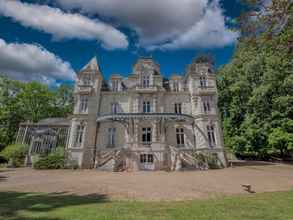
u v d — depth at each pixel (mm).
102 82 29594
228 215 5785
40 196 8875
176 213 6000
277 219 5426
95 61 29625
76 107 26422
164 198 8664
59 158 23828
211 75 28203
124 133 26547
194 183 12594
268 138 25109
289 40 10086
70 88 48625
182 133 26672
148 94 27375
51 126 28922
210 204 7195
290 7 9375
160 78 28484
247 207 6676
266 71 27266
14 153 25938
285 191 9703
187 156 23000
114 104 27828
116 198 8602
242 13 10977
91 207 6699
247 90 29625
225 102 33781
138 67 28766
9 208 6551
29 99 41062
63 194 9430
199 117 26203
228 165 25203
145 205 7086
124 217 5562
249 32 11414
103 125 26891
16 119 39469
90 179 14680
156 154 22891
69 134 27234
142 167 22312
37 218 5449
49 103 44656
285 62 24094
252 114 27641
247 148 27938
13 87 39625
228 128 32281
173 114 23469
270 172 17688
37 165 23000
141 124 26031
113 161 21875
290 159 28250
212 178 14789
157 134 25391
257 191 10180
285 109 24719
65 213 5906
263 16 10508
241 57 30000
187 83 29906
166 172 19594
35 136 28062
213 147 24875
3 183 13133
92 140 25594
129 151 22953
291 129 24078
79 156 24203
